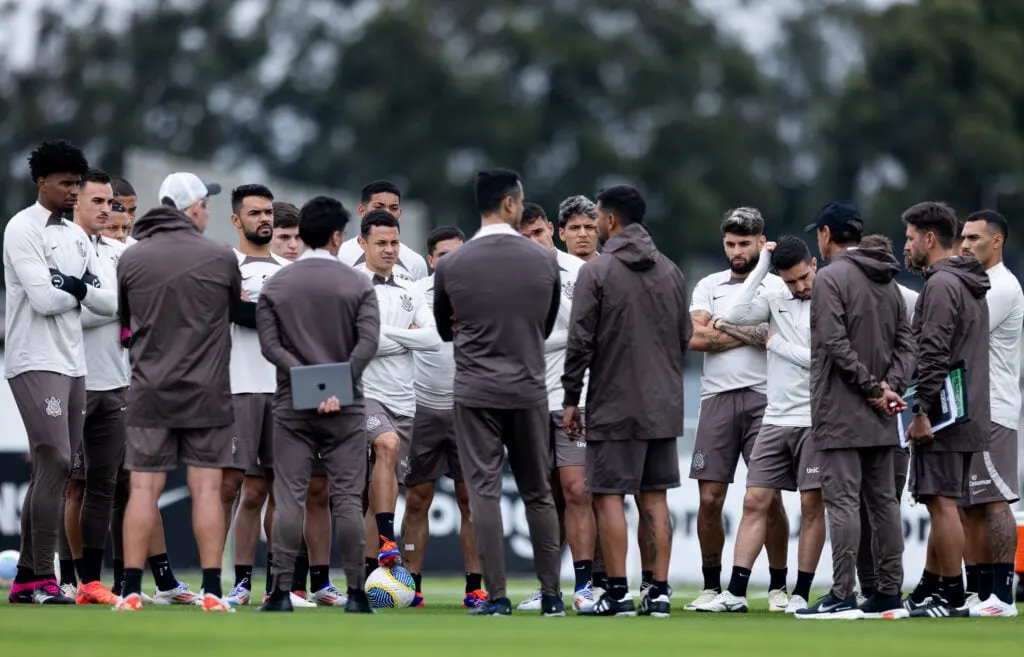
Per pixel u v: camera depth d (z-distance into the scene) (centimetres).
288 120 17488
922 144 15038
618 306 3228
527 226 3788
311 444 3152
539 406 3131
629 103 16325
